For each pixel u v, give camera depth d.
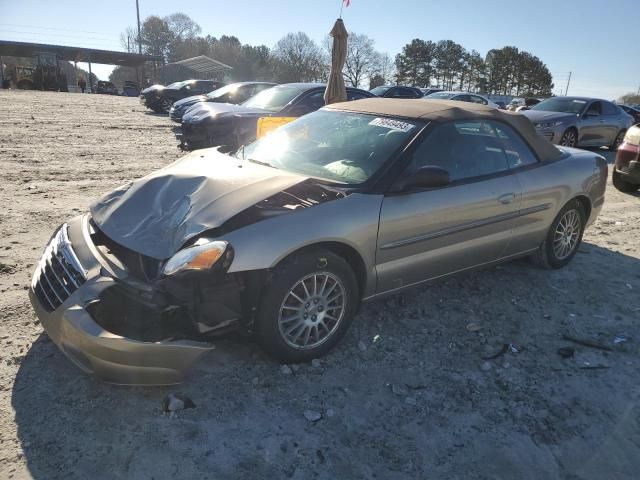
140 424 2.57
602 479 2.44
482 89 85.00
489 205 3.83
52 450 2.36
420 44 81.88
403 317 3.80
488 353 3.40
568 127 12.64
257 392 2.87
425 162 3.54
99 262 2.83
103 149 10.61
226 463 2.37
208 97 14.26
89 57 45.66
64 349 2.68
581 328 3.79
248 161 3.86
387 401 2.88
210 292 2.71
